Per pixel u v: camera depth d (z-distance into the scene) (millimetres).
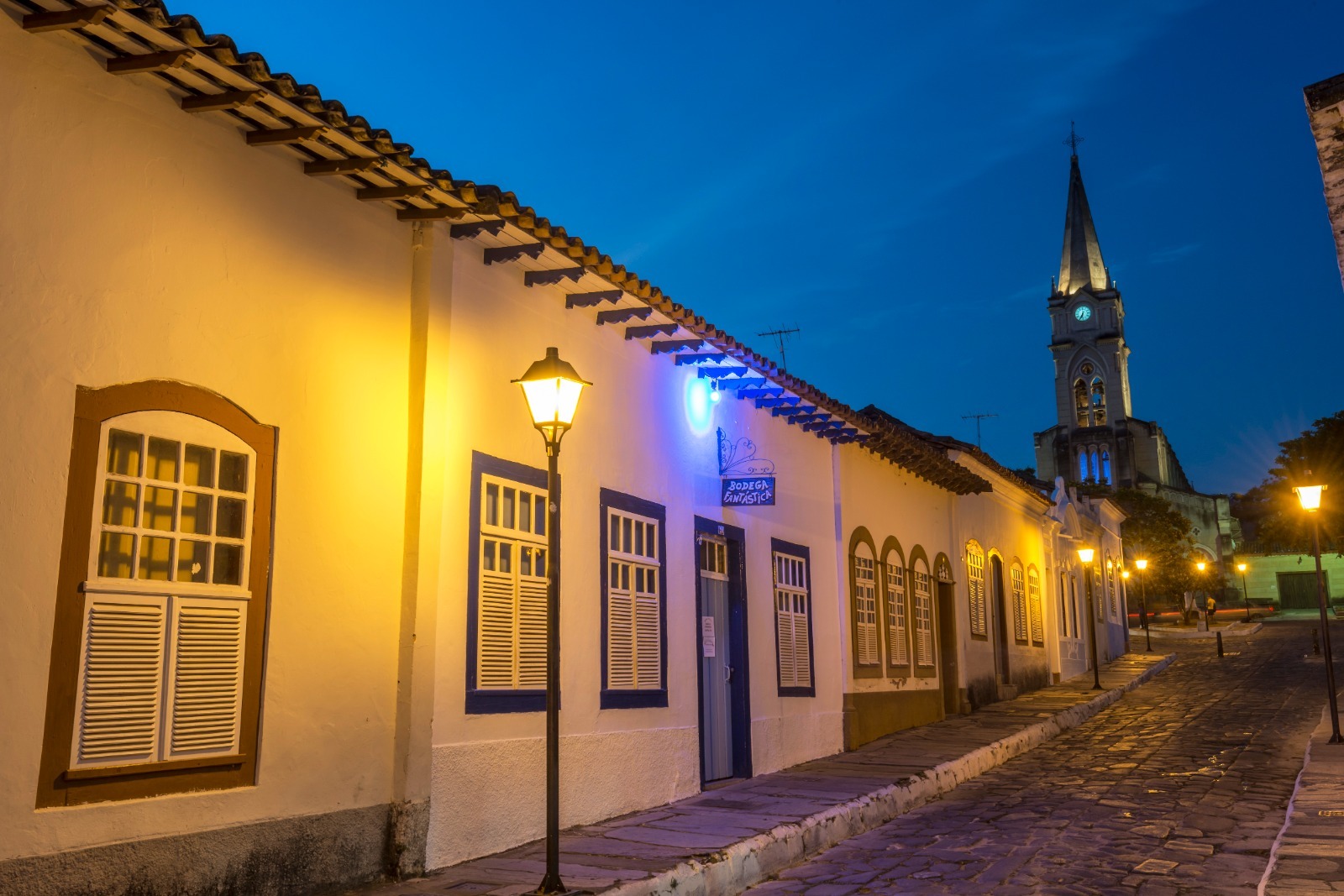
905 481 19422
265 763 6875
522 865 8078
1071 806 11562
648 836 9188
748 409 13992
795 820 9977
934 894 7941
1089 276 94938
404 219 8273
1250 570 75938
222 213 6883
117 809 6008
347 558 7594
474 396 8742
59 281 5914
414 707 7832
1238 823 10320
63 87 5992
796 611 14789
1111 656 36688
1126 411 93938
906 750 15391
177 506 6547
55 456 5859
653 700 11039
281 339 7250
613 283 9695
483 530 8797
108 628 6090
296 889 6965
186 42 5949
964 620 21516
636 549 11164
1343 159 6473
